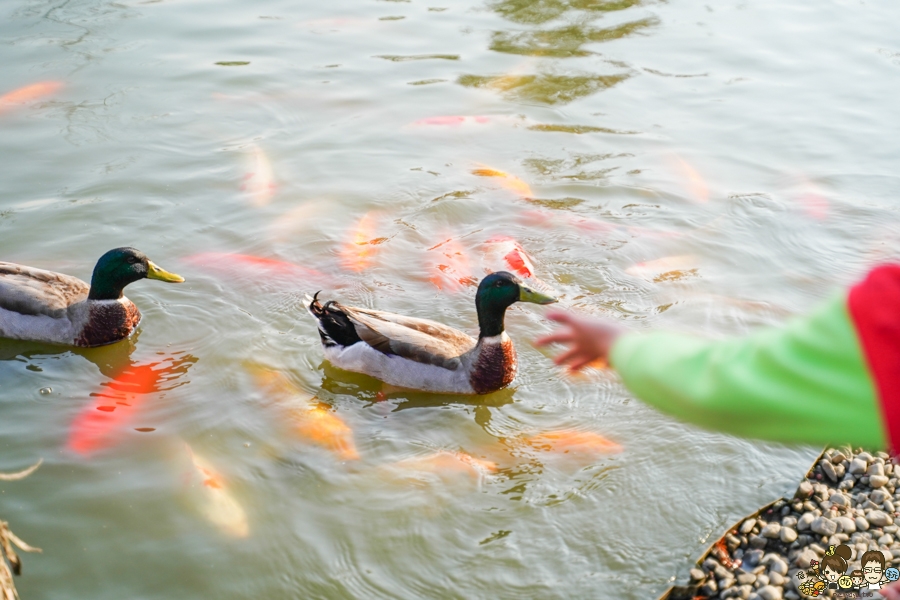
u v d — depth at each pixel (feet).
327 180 28.96
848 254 25.71
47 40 37.42
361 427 18.99
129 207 26.86
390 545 15.48
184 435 18.22
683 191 28.76
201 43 38.34
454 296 23.79
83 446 17.75
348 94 34.71
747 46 39.99
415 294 23.81
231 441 18.11
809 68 37.83
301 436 18.31
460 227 26.89
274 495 16.60
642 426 18.86
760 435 4.75
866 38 40.78
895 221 27.30
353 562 15.10
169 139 30.81
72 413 18.86
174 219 26.50
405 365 20.47
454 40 40.01
